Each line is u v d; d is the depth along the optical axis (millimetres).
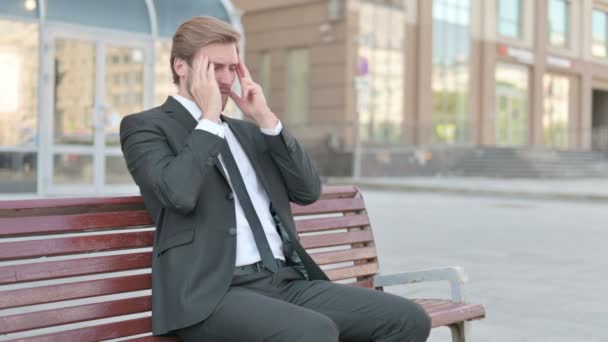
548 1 36031
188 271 2457
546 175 27469
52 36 12320
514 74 33906
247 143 2828
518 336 4289
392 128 26734
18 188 12078
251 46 28078
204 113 2531
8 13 11828
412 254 7496
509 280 6113
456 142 29500
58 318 2357
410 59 28062
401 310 2592
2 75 11867
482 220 11172
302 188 2879
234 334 2398
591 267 6875
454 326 3094
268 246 2674
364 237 3365
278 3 27141
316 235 3180
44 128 12273
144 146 2559
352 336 2645
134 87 13344
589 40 38938
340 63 25594
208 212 2539
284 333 2338
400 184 20469
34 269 2334
